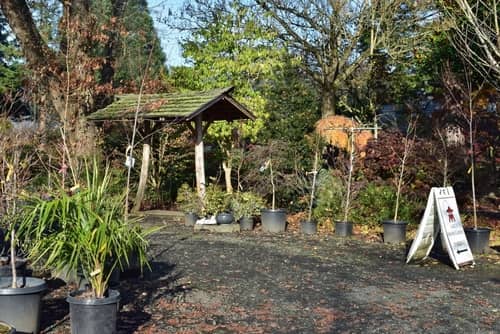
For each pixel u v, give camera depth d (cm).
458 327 548
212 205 1191
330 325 546
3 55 2109
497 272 812
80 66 1213
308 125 1505
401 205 1222
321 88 1961
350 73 1922
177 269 768
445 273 800
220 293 651
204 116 1403
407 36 1861
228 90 1316
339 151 1528
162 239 1020
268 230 1179
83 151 1014
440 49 1455
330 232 1184
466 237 970
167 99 1366
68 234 466
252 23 1620
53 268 583
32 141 938
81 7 1369
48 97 1241
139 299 616
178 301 613
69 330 502
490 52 1070
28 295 469
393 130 1567
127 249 506
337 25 1831
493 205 1465
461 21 1212
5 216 628
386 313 590
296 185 1368
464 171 1469
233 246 968
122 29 1531
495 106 1394
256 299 631
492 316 588
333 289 686
